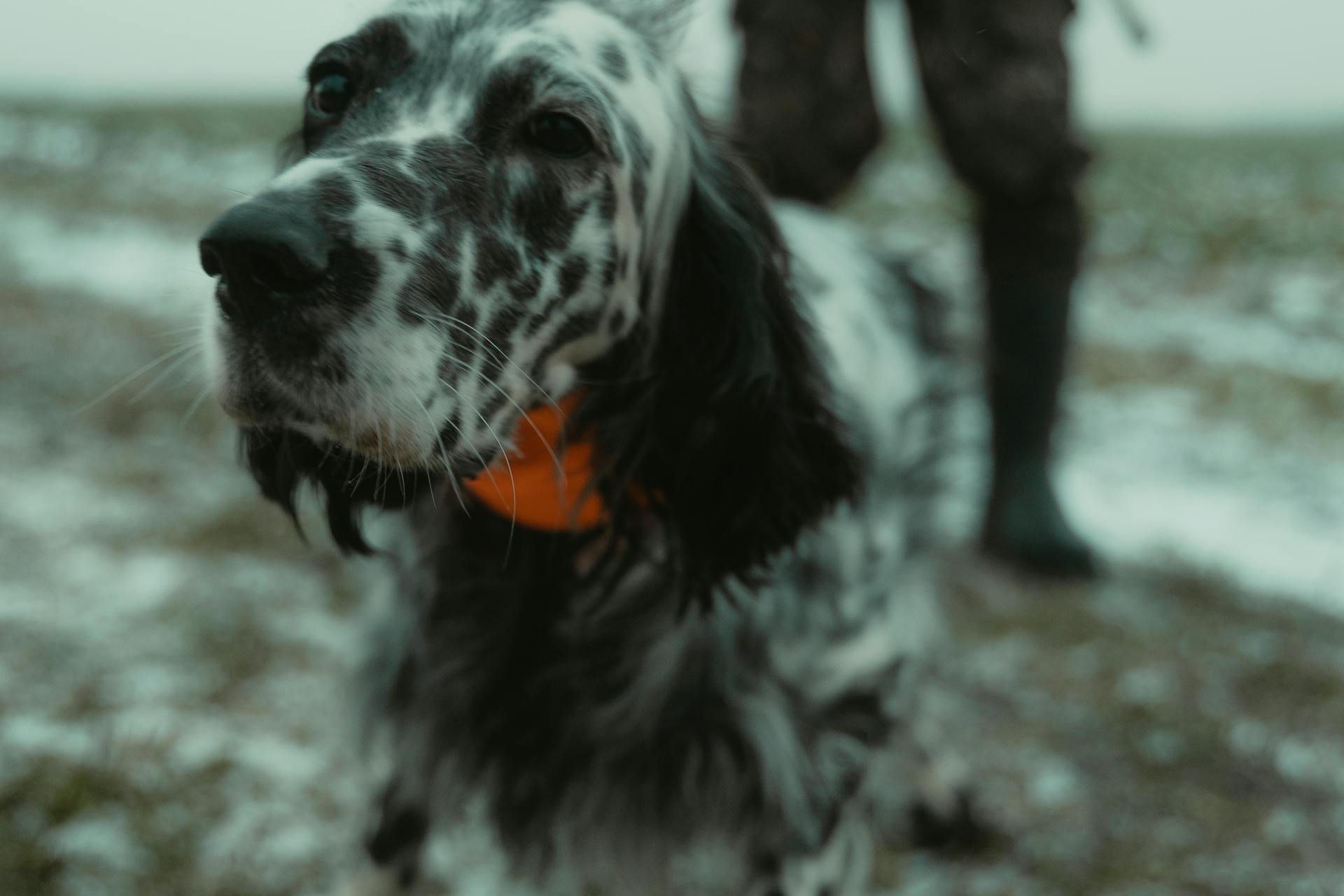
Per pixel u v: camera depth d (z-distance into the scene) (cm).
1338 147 1970
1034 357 298
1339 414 512
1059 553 314
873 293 231
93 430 387
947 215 927
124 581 283
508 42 132
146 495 337
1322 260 823
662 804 168
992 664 273
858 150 271
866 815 191
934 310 254
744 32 260
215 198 1020
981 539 322
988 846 216
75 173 1145
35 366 446
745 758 167
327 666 253
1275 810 227
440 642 166
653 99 145
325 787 214
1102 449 454
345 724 217
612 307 143
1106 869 207
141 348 487
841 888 179
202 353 119
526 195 131
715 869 208
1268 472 441
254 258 106
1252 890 203
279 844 198
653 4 154
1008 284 291
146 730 220
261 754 221
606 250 139
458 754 172
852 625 184
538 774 168
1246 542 374
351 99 136
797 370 162
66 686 234
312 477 142
